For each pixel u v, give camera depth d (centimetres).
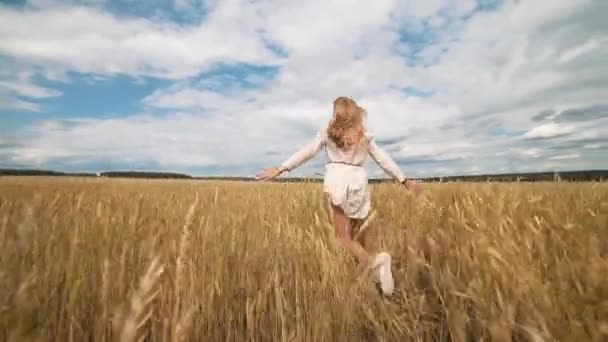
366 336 199
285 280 219
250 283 219
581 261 175
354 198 341
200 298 188
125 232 239
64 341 158
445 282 193
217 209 329
